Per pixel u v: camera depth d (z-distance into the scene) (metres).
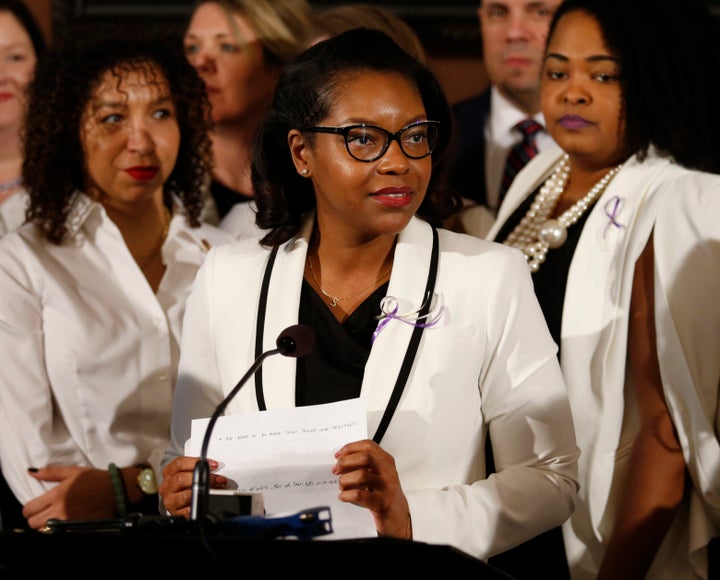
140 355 10.38
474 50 14.06
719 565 8.85
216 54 13.07
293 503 6.34
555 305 9.61
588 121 9.70
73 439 10.20
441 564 4.96
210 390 7.70
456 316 7.24
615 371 8.95
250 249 7.86
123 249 10.56
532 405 7.23
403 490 7.11
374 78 6.91
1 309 10.08
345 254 7.48
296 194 7.75
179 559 5.02
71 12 14.05
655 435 8.77
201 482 5.54
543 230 9.87
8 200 12.53
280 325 7.36
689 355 8.72
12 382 10.04
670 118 9.55
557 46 9.85
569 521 9.05
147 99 10.55
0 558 5.12
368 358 7.23
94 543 5.10
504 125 13.56
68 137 10.55
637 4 9.70
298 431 6.52
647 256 9.15
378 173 6.79
